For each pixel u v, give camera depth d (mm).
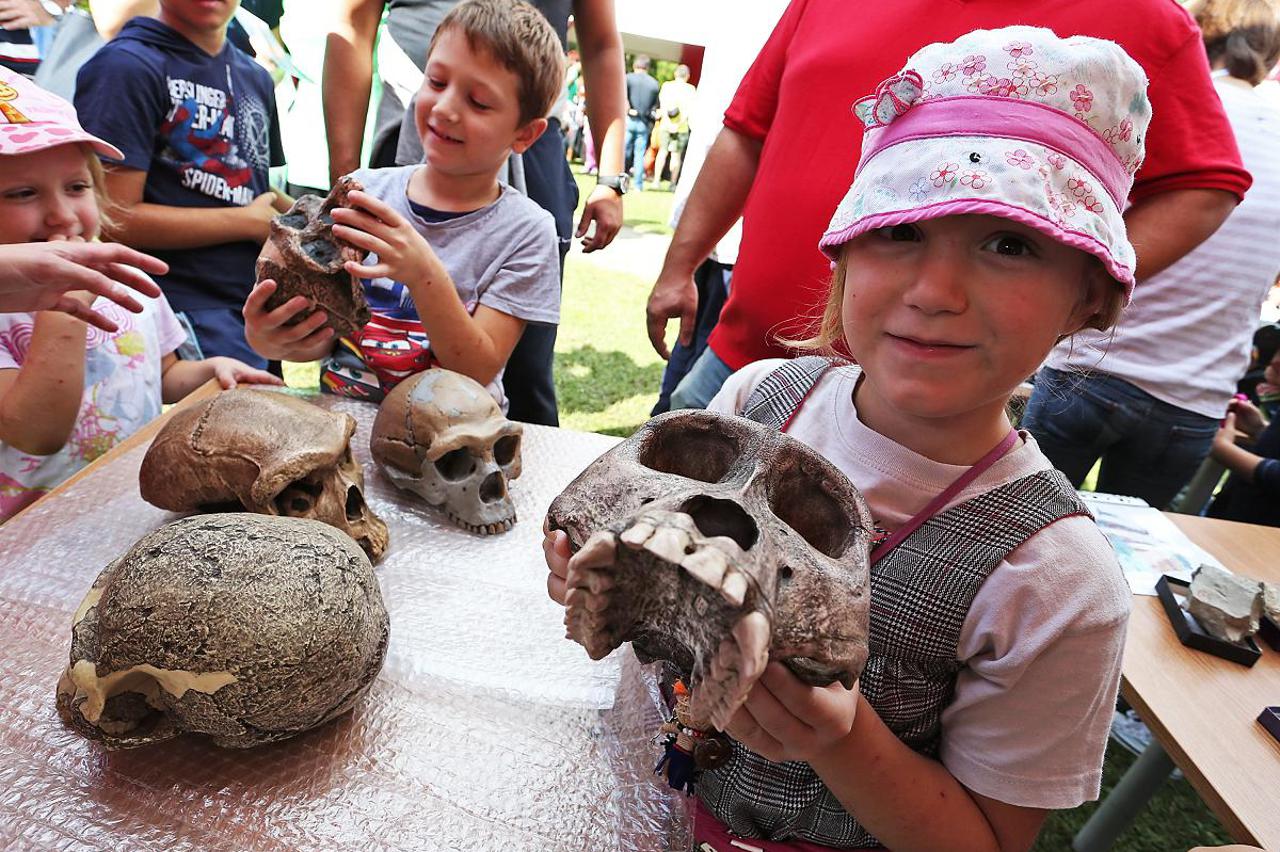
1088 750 812
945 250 712
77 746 880
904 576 816
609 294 5562
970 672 842
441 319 1583
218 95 2102
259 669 805
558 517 723
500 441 1489
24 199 1386
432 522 1390
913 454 854
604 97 2375
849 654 627
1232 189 1242
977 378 732
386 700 994
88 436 1620
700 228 1890
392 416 1409
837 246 853
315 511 1179
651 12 3994
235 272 2244
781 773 888
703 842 905
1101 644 777
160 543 855
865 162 801
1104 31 1196
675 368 2941
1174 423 2039
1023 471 844
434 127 1663
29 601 1065
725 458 787
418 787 889
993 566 794
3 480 1511
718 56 3098
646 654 680
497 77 1623
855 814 824
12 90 1380
